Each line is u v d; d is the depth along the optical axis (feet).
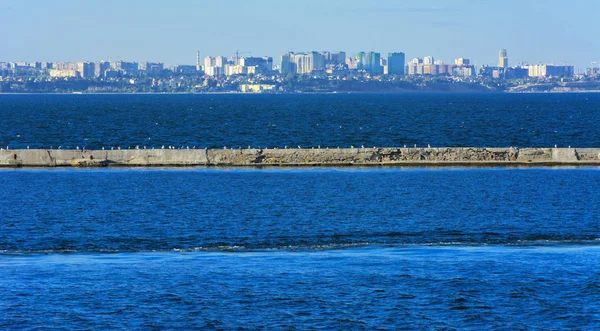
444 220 613.93
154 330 379.55
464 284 441.68
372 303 413.39
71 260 493.77
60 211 650.43
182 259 495.41
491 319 392.27
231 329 380.78
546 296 422.41
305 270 469.98
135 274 461.78
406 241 543.80
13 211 650.02
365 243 537.24
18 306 409.08
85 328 381.19
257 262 487.20
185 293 428.56
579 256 497.46
